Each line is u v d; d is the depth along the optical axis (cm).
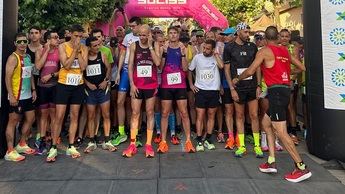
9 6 549
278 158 549
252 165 514
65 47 531
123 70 614
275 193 414
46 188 425
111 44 670
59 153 570
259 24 1235
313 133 558
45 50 564
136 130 563
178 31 580
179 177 462
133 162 523
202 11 1085
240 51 545
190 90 676
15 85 525
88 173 476
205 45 577
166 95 571
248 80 541
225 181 449
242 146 559
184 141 650
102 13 1514
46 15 966
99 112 612
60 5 970
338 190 425
